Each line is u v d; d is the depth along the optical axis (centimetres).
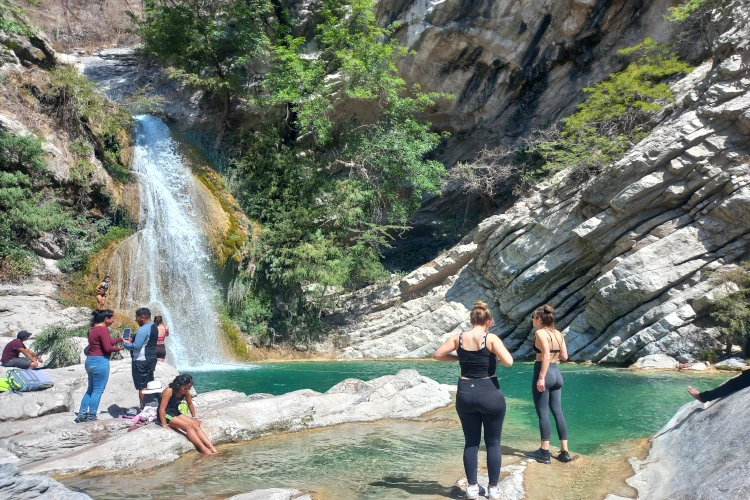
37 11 3156
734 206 1502
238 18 2344
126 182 1972
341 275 2002
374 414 839
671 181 1614
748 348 620
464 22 2275
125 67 2892
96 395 719
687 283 1536
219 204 2152
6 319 1298
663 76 2106
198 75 2450
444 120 2572
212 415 709
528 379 1280
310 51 2566
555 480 523
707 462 435
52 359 992
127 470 569
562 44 2286
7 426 676
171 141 2289
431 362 1788
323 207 2203
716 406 527
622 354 1528
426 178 2214
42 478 425
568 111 2364
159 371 927
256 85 2527
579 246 1792
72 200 1798
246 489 508
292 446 671
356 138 2316
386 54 2159
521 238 1888
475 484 466
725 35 1705
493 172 2316
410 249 2667
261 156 2327
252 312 1970
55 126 1841
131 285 1761
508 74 2358
